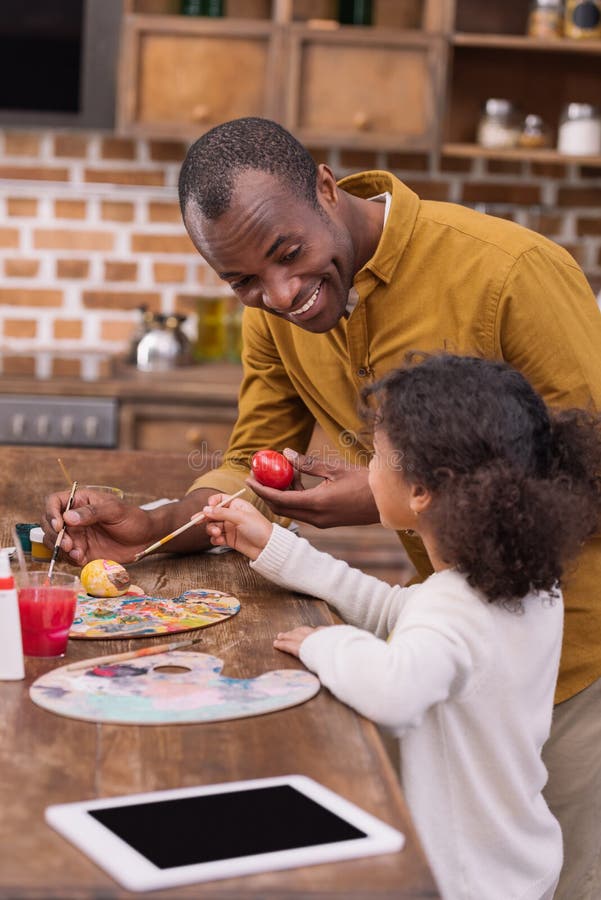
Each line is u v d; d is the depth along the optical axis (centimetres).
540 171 401
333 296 158
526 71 388
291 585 154
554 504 124
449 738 125
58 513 167
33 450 234
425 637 121
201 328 395
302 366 184
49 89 366
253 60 360
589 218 403
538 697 130
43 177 398
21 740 107
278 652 132
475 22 384
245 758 105
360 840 90
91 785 98
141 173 399
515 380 133
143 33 358
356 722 114
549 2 369
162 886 84
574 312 161
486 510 122
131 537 168
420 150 365
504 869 130
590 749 162
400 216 164
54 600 129
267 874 87
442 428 128
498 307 160
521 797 129
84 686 119
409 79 360
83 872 85
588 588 161
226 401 350
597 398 158
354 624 154
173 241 403
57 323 405
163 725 111
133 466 225
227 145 147
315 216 151
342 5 368
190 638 137
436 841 126
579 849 165
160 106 361
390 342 169
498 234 163
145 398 350
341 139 361
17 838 90
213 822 92
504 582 123
